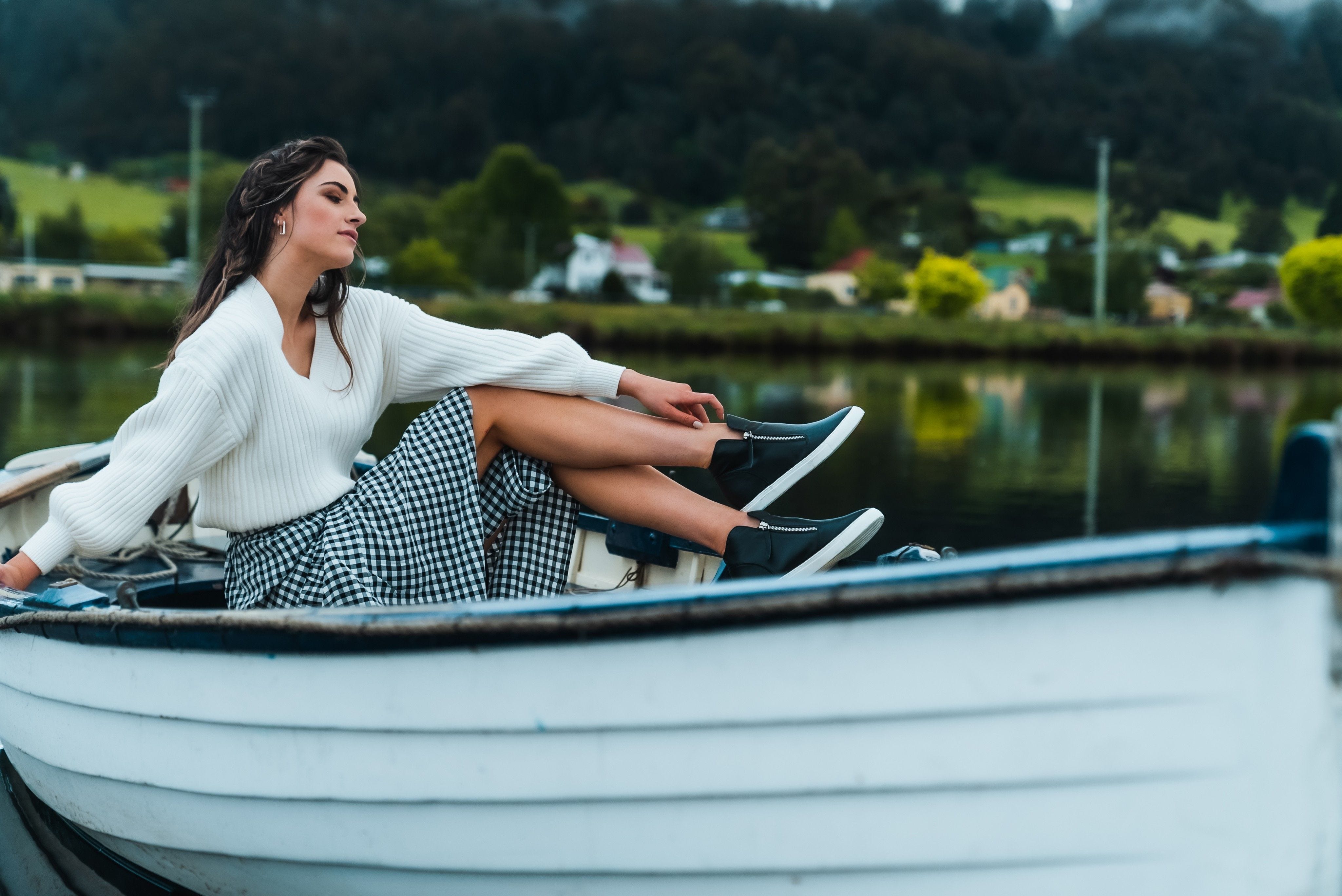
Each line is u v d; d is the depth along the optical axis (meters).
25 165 93.38
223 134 111.19
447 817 1.63
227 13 119.31
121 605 2.10
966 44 145.00
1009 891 1.43
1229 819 1.34
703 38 132.88
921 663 1.37
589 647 1.48
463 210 76.19
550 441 1.95
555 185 79.44
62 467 2.77
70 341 30.39
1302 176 107.19
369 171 116.06
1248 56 130.88
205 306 1.91
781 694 1.43
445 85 130.88
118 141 107.94
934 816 1.42
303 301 1.96
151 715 1.86
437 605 1.61
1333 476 1.28
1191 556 1.27
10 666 2.17
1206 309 69.88
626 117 124.12
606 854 1.57
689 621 1.42
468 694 1.56
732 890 1.54
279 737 1.71
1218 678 1.31
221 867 1.94
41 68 121.38
